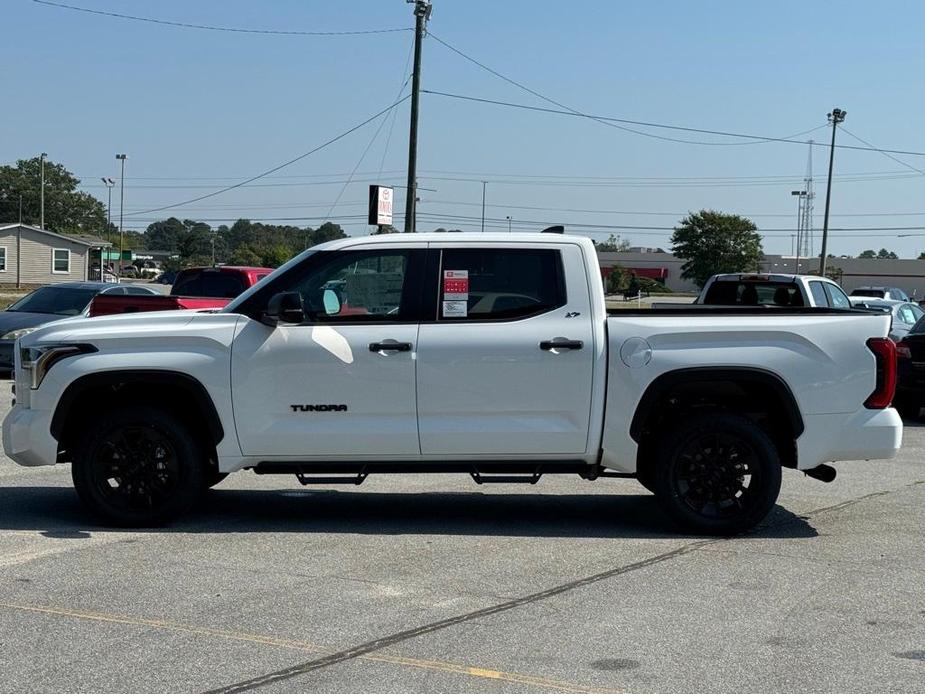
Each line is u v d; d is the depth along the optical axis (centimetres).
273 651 504
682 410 749
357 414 721
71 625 539
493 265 731
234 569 644
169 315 745
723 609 574
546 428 720
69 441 765
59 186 13088
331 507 832
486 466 731
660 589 611
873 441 730
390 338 717
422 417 721
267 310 708
